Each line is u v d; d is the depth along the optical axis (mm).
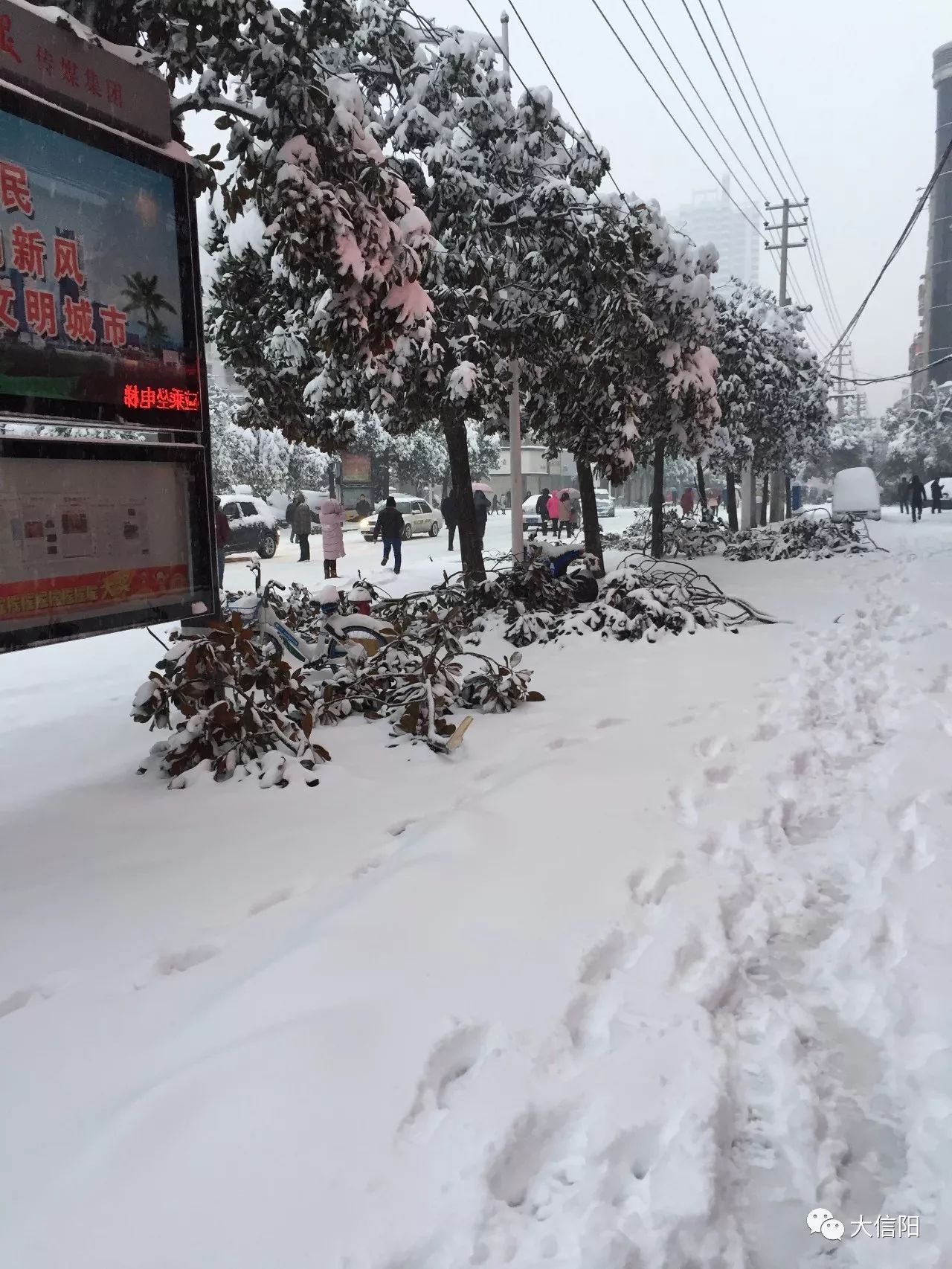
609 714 6023
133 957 2982
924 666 7168
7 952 3023
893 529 26938
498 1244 1808
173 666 5078
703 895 3367
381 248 5617
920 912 3232
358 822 4160
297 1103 2141
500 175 10398
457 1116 2139
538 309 10469
